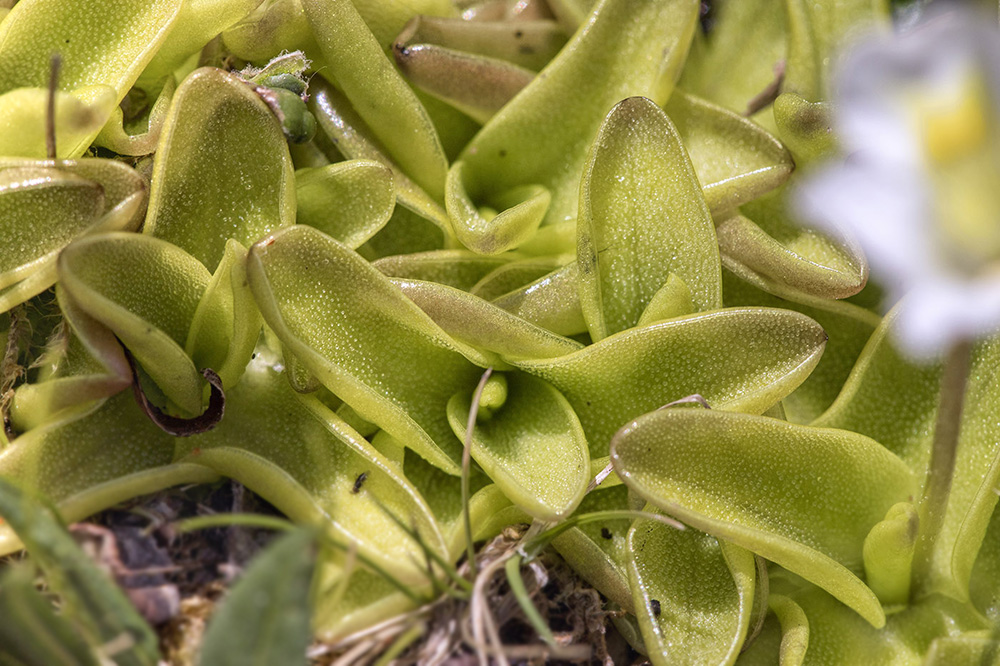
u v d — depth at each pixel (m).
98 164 0.20
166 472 0.20
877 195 0.17
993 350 0.20
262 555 0.18
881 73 0.17
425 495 0.20
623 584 0.20
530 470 0.20
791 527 0.20
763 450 0.20
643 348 0.20
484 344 0.20
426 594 0.20
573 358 0.20
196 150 0.20
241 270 0.20
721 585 0.20
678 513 0.20
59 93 0.20
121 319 0.19
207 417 0.20
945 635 0.20
